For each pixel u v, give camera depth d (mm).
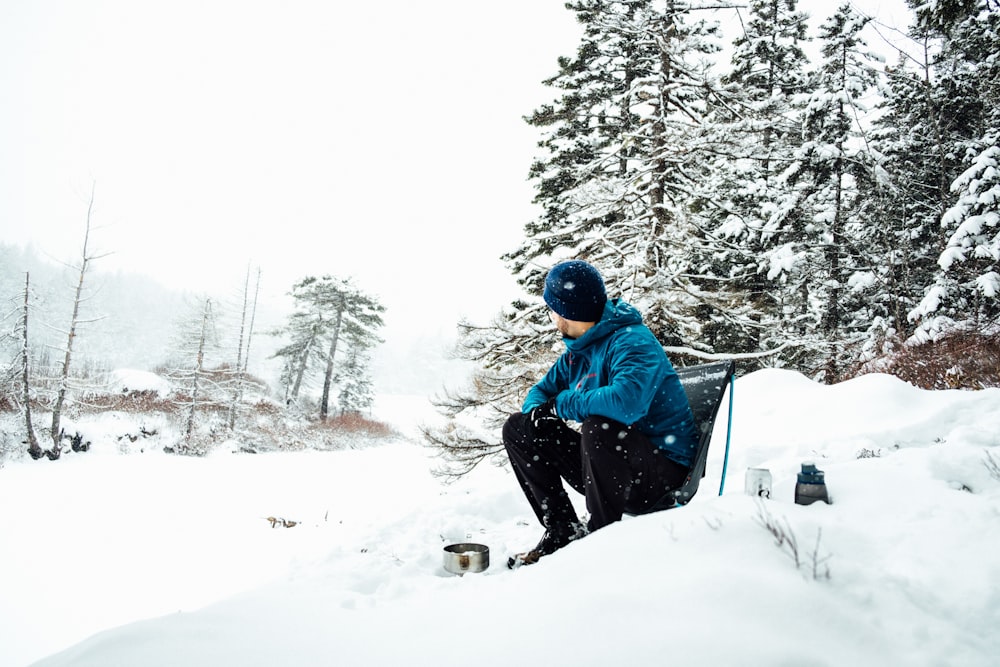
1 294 54125
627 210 8945
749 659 1052
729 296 8031
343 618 1629
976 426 3654
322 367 36812
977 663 1108
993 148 10969
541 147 14125
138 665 1295
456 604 1630
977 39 13055
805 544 1551
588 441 2094
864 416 5020
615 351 2170
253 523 12398
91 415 23234
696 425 2297
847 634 1179
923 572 1428
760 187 14758
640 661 1085
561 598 1432
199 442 24031
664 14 10164
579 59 13906
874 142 16375
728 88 10188
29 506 13273
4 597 8531
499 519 3666
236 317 32188
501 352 7492
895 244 14578
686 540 1599
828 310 14398
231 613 1659
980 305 11477
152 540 11133
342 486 17297
